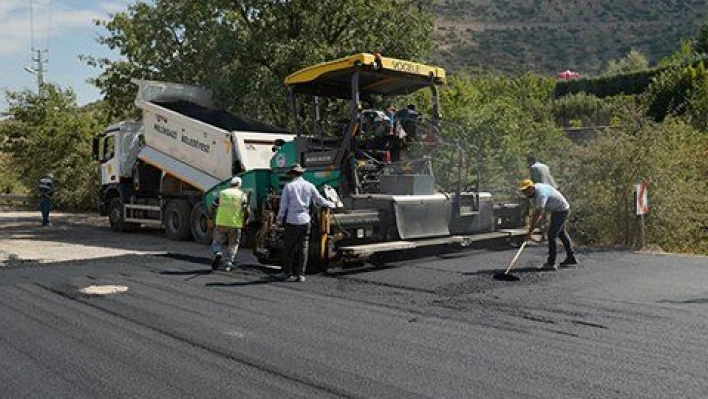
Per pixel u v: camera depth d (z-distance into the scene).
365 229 10.40
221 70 19.03
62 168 28.44
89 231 18.55
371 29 19.41
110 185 18.36
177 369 5.65
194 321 7.23
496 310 7.54
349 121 11.08
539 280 9.25
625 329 6.70
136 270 10.64
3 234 17.59
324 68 11.27
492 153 16.86
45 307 7.98
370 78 11.57
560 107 37.00
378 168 11.37
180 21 19.64
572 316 7.23
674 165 13.55
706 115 24.78
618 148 13.27
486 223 12.12
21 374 5.57
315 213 9.97
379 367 5.63
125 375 5.52
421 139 11.77
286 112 19.09
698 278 9.34
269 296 8.52
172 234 15.93
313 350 6.13
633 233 13.16
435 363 5.71
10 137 30.98
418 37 19.77
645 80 41.00
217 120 15.33
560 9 120.75
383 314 7.46
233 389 5.17
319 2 19.09
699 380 5.23
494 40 110.69
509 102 20.03
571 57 101.31
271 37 19.25
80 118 30.41
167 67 20.08
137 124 18.20
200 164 15.13
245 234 13.41
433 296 8.34
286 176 12.34
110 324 7.14
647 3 115.56
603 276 9.52
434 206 11.12
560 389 5.06
